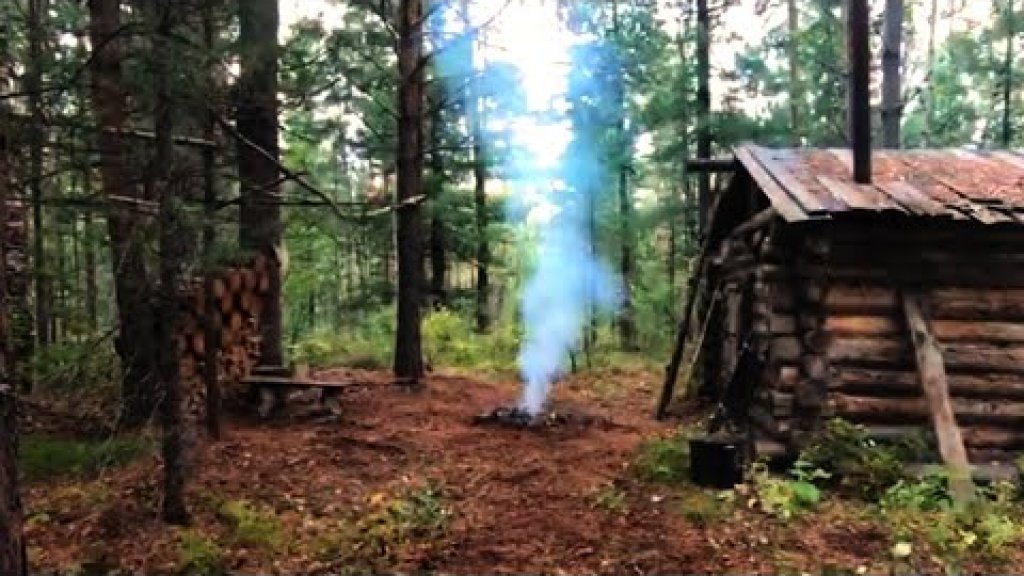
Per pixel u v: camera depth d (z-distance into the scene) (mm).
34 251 10367
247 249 8680
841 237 8328
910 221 8156
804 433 8195
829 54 21672
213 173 7500
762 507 6883
